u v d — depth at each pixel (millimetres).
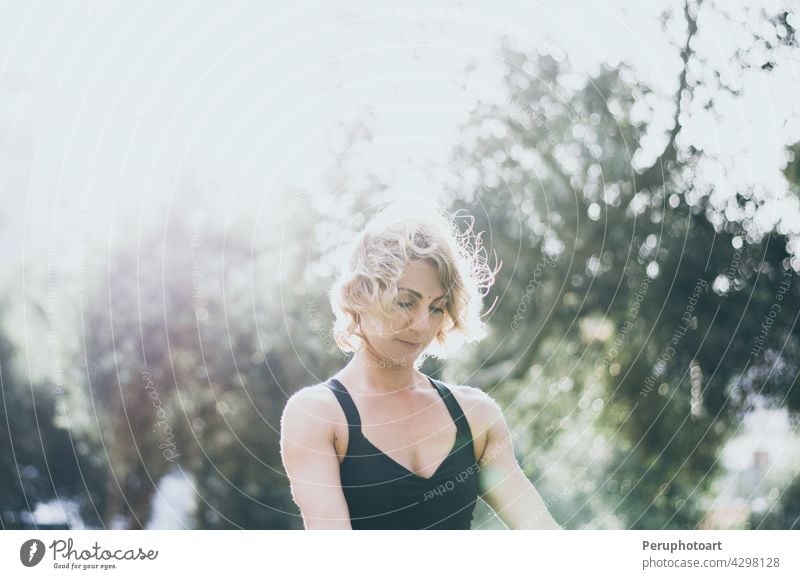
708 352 6332
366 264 2504
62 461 6844
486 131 6957
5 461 6613
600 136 6742
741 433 6293
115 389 7176
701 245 6320
